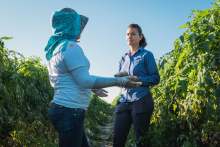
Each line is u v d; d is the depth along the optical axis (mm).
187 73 4895
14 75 5711
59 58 3248
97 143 8688
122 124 5191
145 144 5289
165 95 5406
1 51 5781
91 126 10445
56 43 3328
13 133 5625
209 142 4785
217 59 4480
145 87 5070
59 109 3268
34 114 6535
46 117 7254
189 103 4820
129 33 5133
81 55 3236
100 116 14766
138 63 5070
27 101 6711
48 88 8109
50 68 3387
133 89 5070
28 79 6852
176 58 5691
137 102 5035
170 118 5285
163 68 6152
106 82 3244
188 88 4820
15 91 5777
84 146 3736
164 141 5293
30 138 5785
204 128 4648
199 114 4809
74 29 3330
